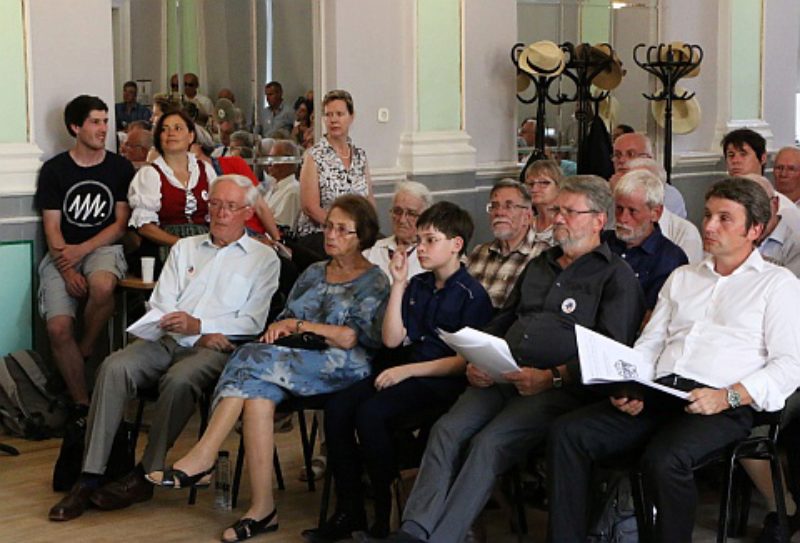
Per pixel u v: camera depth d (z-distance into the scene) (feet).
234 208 17.20
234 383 15.62
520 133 28.45
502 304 16.52
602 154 28.66
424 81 26.17
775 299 13.74
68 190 20.68
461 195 26.91
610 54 29.58
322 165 22.66
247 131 24.70
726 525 13.58
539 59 27.50
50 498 17.19
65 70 21.17
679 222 18.71
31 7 20.65
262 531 15.74
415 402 15.14
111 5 22.16
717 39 32.71
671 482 13.02
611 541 14.60
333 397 15.58
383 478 14.99
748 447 13.70
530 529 15.78
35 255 20.92
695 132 32.68
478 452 13.94
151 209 20.81
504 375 14.28
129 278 20.81
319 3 25.02
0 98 20.40
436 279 15.62
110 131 21.86
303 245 21.66
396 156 26.13
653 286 15.92
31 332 21.04
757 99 33.55
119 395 16.49
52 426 20.24
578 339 13.19
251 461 15.70
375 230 16.37
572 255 14.94
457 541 13.87
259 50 24.62
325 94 25.22
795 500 15.02
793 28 34.37
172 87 23.71
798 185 21.66
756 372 13.55
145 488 16.83
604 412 13.73
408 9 25.91
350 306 16.07
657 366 14.20
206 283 17.20
